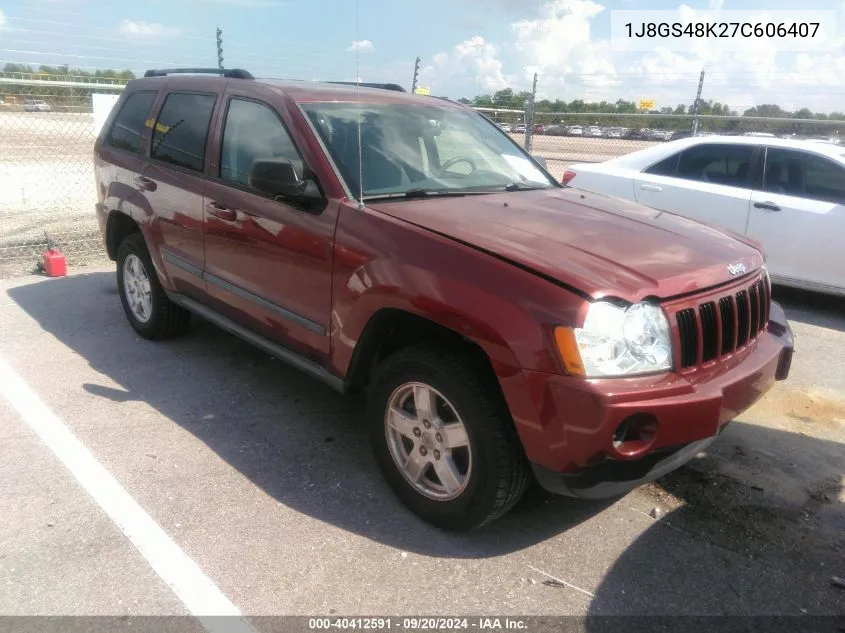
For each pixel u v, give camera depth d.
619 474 2.59
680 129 14.12
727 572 2.85
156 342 5.21
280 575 2.74
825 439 4.05
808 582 2.81
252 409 4.17
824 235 6.30
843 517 3.27
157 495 3.25
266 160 3.39
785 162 6.67
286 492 3.32
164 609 2.54
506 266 2.70
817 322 6.36
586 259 2.80
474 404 2.75
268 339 3.87
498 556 2.91
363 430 3.97
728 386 2.76
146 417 4.02
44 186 12.56
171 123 4.66
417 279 2.86
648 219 3.58
